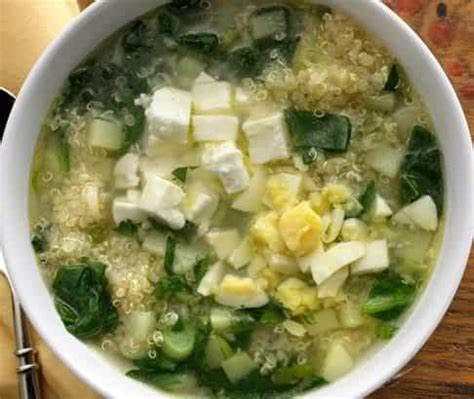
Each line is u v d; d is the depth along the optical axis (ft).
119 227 1.05
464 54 1.21
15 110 1.04
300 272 1.03
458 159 1.02
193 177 1.05
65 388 1.18
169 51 1.07
